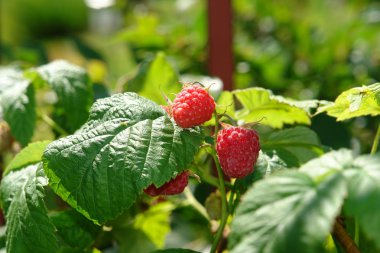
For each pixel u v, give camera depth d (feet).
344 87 2.21
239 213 0.71
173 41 2.31
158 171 0.89
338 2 3.10
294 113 1.20
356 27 2.44
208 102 0.95
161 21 3.03
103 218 0.89
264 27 2.63
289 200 0.70
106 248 1.46
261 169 1.02
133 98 0.98
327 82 2.22
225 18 1.65
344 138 1.66
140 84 1.44
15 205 1.00
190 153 0.92
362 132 2.02
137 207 1.35
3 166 1.48
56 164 0.91
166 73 1.43
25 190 1.00
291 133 1.19
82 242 1.23
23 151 1.09
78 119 1.37
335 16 3.03
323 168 0.74
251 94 1.18
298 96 2.22
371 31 2.49
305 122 1.23
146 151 0.90
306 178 0.73
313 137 1.19
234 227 0.71
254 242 0.68
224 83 1.66
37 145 1.09
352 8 2.99
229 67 1.66
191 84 0.99
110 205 0.89
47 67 1.43
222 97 1.25
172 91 1.43
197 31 2.33
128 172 0.89
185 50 2.29
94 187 0.90
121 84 1.64
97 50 2.63
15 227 0.98
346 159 0.75
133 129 0.93
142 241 1.47
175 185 0.99
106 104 0.97
